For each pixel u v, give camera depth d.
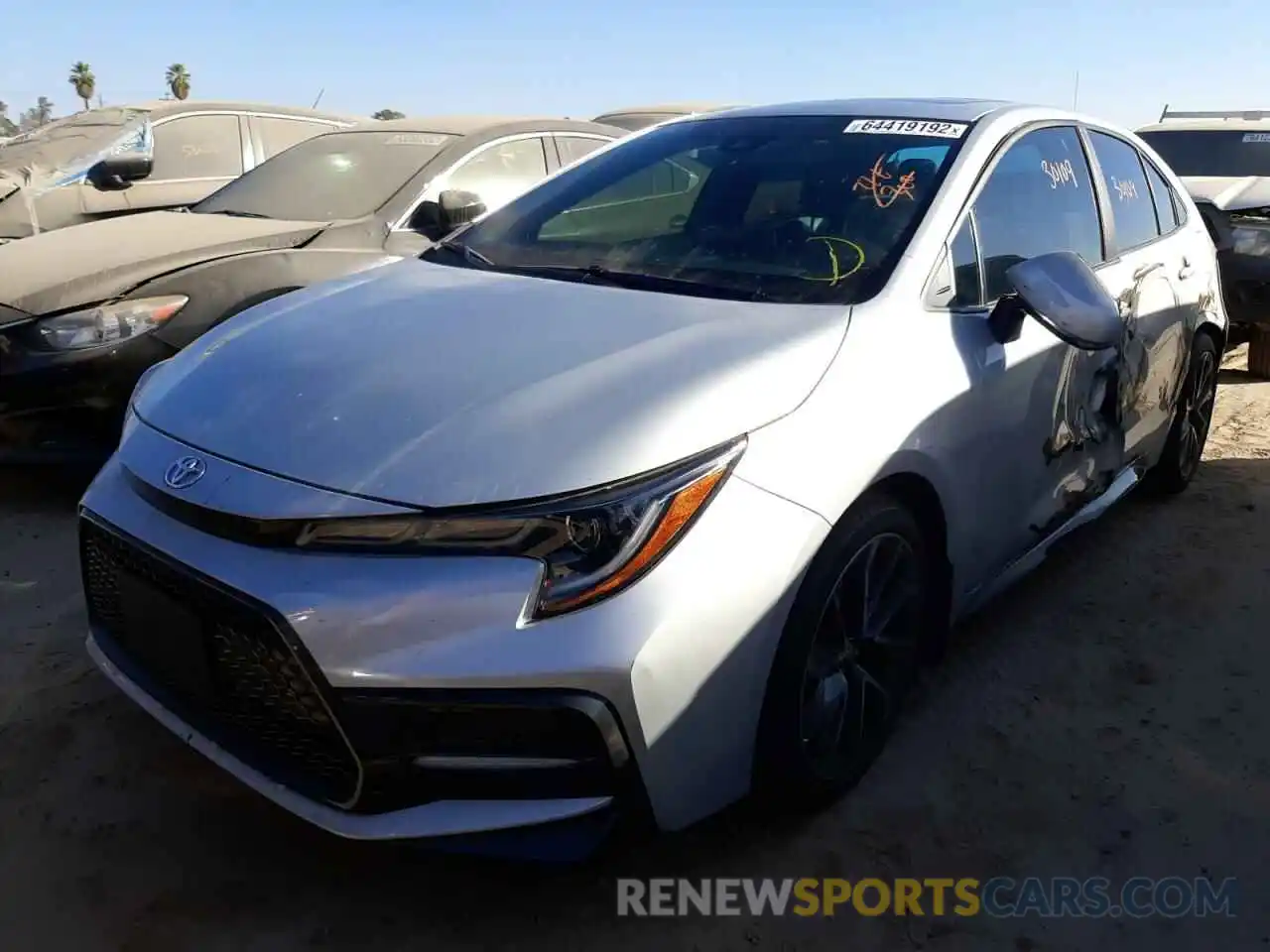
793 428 2.20
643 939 2.18
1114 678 3.18
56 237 4.57
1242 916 2.28
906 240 2.74
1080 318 2.58
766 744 2.24
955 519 2.66
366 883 2.30
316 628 1.90
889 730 2.69
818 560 2.21
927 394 2.50
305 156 5.52
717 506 2.04
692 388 2.15
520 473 1.96
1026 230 3.11
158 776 2.61
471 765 1.93
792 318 2.48
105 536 2.28
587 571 1.92
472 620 1.89
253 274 4.25
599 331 2.41
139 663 2.35
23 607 3.38
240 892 2.26
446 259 3.24
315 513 1.96
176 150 7.09
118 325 3.92
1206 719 2.98
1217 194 6.53
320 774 2.05
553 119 5.88
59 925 2.15
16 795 2.52
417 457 2.01
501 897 2.27
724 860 2.40
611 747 1.92
